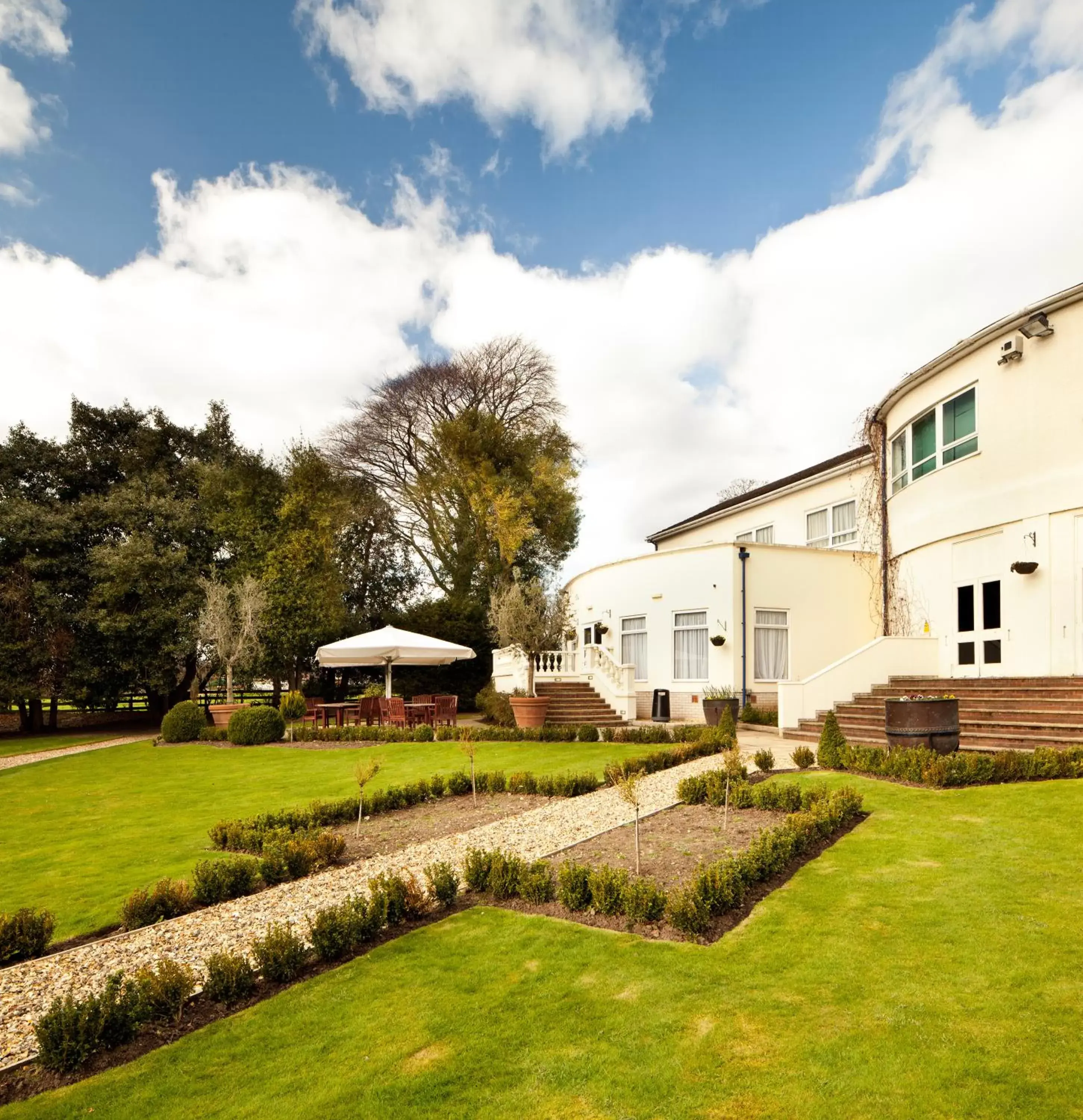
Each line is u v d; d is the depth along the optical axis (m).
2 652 25.88
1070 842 6.81
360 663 22.11
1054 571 13.50
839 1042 3.85
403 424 35.75
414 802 10.86
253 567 29.05
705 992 4.48
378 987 4.82
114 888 7.43
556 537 34.78
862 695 16.25
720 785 9.45
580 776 11.15
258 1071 3.92
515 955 5.21
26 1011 4.82
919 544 17.25
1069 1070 3.49
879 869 6.47
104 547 27.83
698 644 21.19
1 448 28.42
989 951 4.76
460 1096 3.59
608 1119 3.36
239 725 19.05
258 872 7.39
